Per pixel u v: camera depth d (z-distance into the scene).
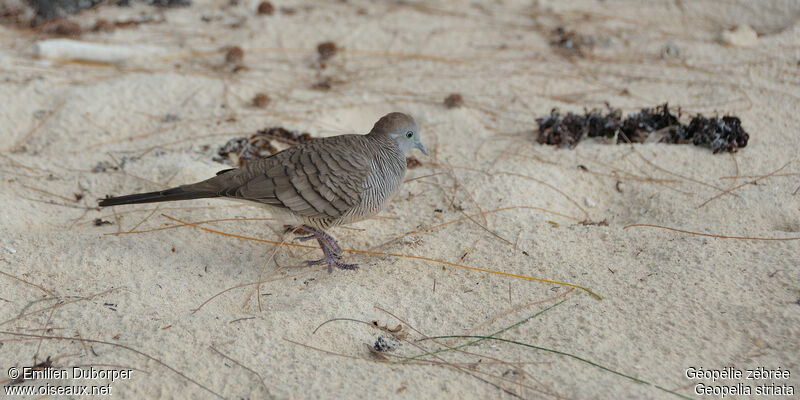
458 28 14.74
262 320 6.70
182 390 5.85
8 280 7.18
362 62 13.40
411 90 12.41
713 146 10.16
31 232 8.14
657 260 7.64
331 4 15.73
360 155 7.65
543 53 13.78
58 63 12.77
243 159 10.12
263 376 6.00
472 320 6.87
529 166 9.98
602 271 7.53
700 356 6.20
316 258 8.23
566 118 10.93
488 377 6.05
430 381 6.00
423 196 9.48
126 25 14.16
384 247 8.34
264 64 13.16
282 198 7.43
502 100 12.10
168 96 11.80
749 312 6.70
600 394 5.76
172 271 7.66
